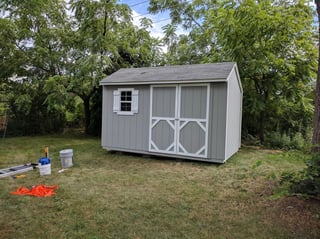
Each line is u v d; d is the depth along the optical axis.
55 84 9.95
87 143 9.56
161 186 4.46
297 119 9.91
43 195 3.96
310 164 3.12
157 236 2.74
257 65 8.46
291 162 6.16
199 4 14.51
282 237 2.70
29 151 7.87
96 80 10.09
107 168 5.77
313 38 8.96
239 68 9.17
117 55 10.77
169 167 5.85
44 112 12.20
